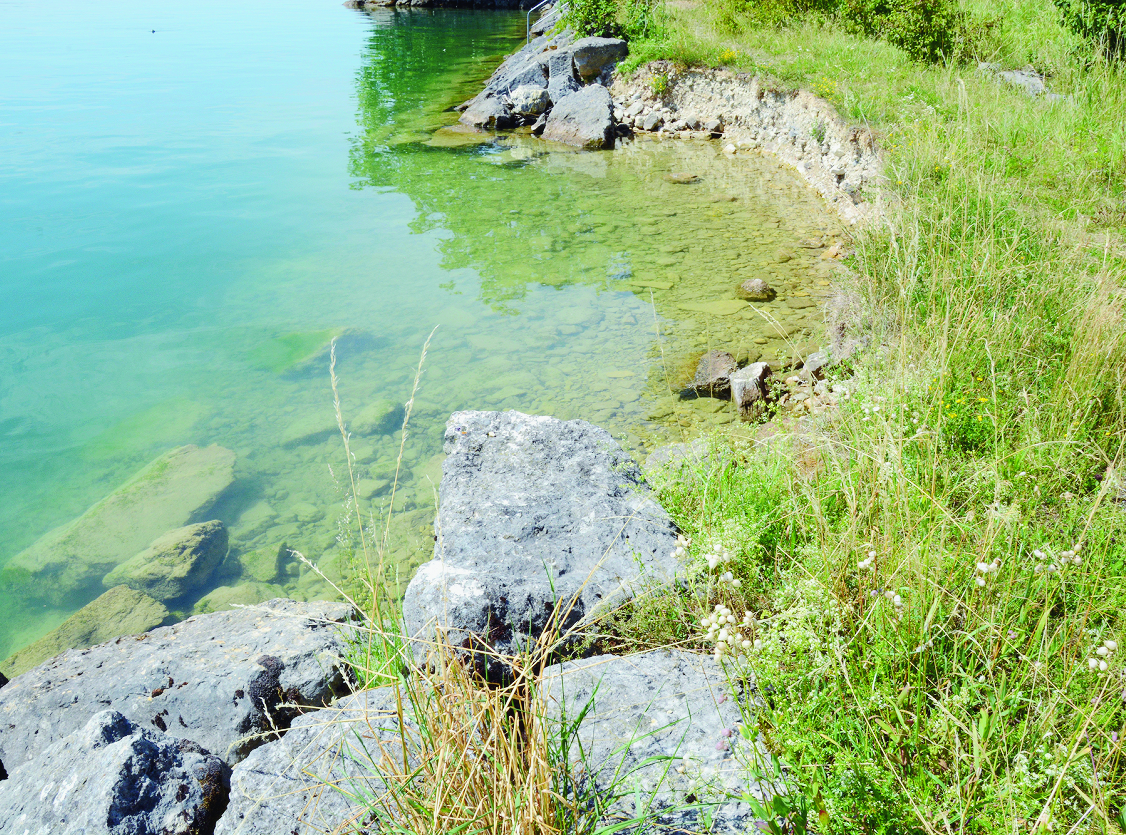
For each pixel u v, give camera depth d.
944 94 9.66
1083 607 2.61
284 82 23.67
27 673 3.85
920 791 2.10
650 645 3.00
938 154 7.30
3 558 5.29
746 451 4.20
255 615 4.14
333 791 2.33
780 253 9.41
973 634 2.45
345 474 5.90
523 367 7.23
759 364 6.32
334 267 10.13
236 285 9.66
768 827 1.96
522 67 18.27
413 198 12.79
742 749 2.34
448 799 1.99
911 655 2.54
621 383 6.80
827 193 11.26
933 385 4.01
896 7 13.22
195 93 22.14
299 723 2.65
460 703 2.15
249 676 3.37
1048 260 5.00
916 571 2.66
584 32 18.36
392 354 7.70
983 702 2.40
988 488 3.29
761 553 3.29
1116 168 7.01
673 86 16.25
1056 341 4.38
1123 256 5.21
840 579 2.88
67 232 11.63
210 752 3.04
